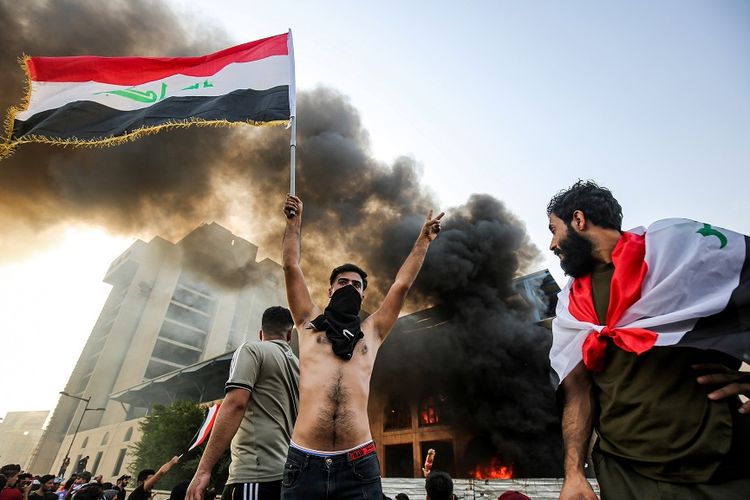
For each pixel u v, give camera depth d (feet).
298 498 5.94
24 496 26.53
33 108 16.81
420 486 30.01
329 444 6.29
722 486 3.64
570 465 4.57
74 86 17.42
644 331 4.33
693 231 4.58
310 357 7.31
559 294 6.02
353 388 6.89
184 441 63.10
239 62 17.76
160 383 116.88
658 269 4.56
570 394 5.06
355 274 8.48
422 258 9.20
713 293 4.10
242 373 8.78
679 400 4.05
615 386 4.51
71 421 192.03
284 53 17.54
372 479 6.30
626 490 4.20
